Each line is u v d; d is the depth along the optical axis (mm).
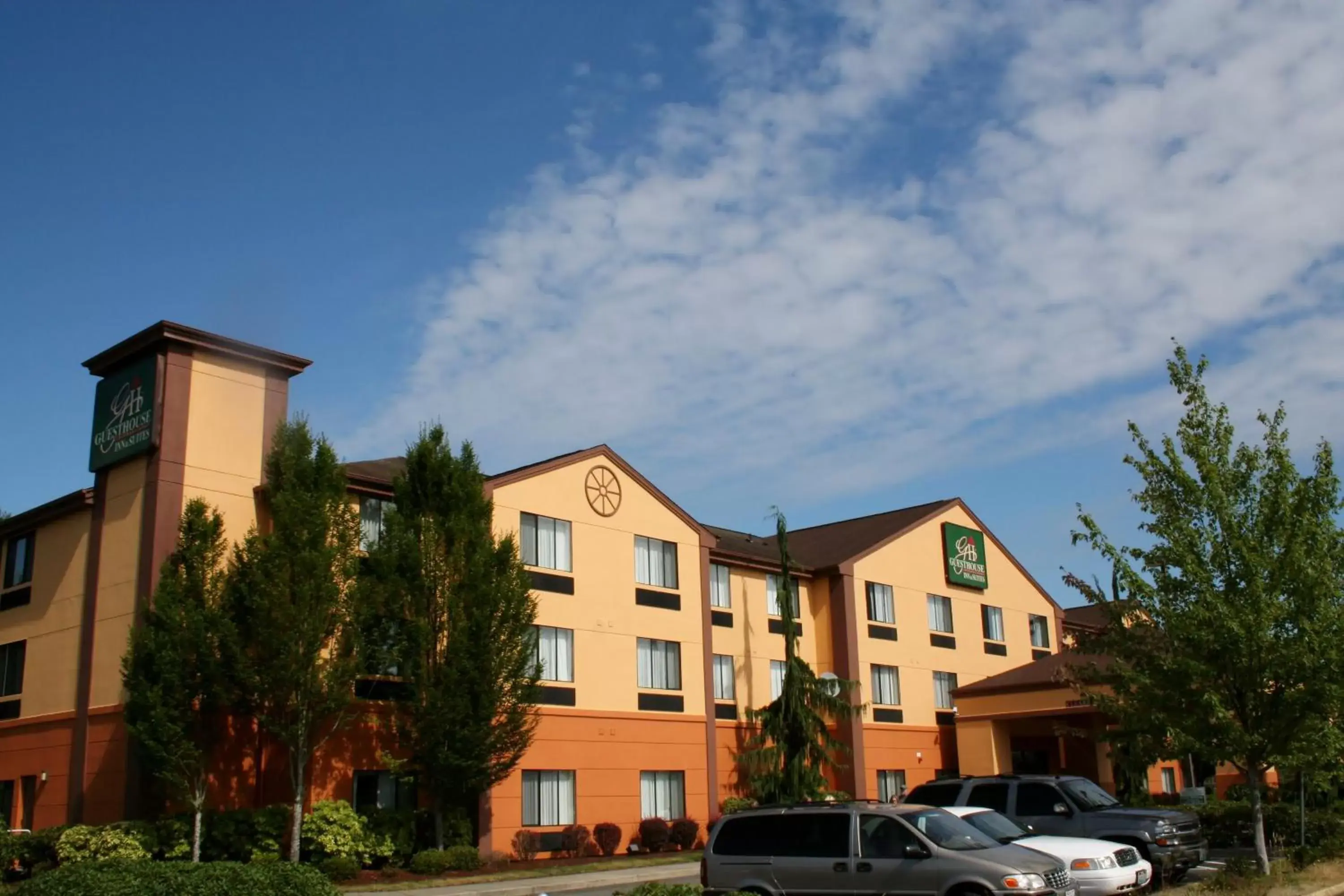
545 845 30047
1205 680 18531
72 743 27500
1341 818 26734
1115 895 16297
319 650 24875
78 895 13273
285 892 13828
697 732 35719
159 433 26859
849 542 45500
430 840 27344
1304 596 18062
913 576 45125
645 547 35656
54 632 29281
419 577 27062
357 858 25406
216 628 24453
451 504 28219
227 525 27453
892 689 42688
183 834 24109
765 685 39844
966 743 42531
